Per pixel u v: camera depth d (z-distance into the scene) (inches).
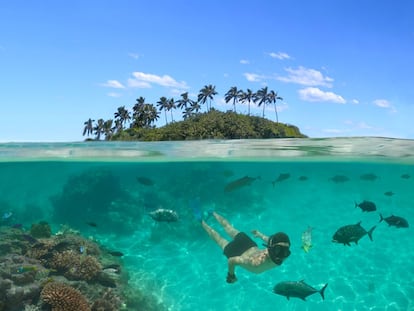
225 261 557.3
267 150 650.8
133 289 425.1
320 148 618.5
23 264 387.9
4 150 649.0
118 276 424.8
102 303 359.6
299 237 715.4
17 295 333.1
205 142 626.8
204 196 851.4
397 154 642.8
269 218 779.4
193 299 451.8
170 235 614.2
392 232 724.7
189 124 3046.3
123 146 626.5
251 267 263.0
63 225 588.7
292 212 964.0
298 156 708.0
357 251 619.2
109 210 676.1
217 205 736.3
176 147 632.4
